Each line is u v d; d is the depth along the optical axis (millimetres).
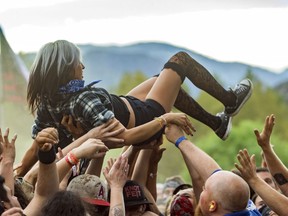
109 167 5398
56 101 5543
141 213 5340
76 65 5543
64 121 5551
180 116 5543
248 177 5195
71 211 4191
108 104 5551
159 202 8852
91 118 5426
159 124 5496
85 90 5547
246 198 4816
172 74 5961
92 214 4914
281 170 5480
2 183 4410
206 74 6121
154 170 6223
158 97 5930
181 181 8875
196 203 5738
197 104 6281
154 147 5973
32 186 5180
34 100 5613
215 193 4812
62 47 5535
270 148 5492
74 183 5027
